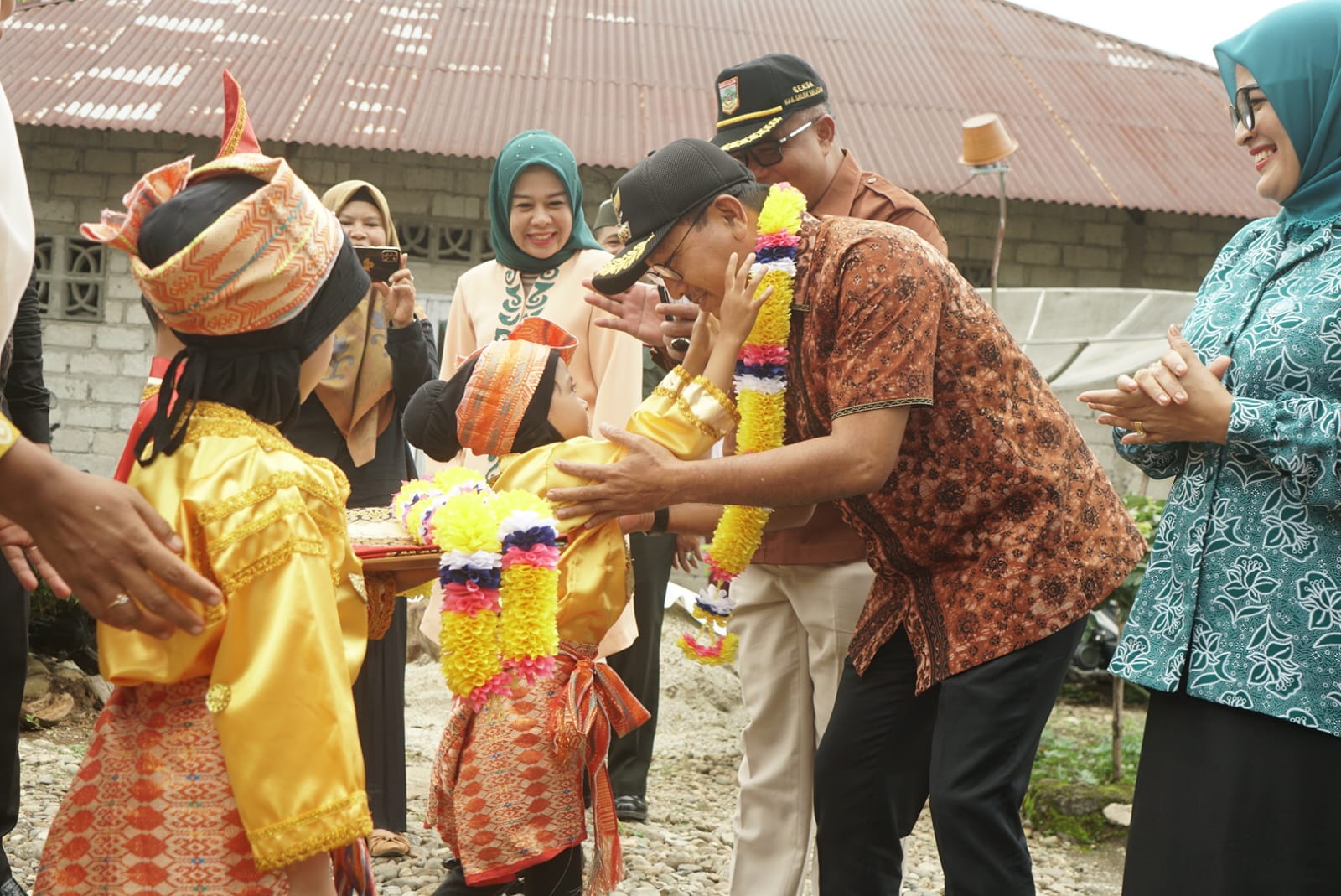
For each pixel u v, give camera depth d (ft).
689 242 8.58
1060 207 36.81
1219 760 7.64
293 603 6.22
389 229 14.70
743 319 8.31
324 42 37.01
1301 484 7.46
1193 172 36.27
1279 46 8.02
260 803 5.98
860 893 9.32
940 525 8.73
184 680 6.30
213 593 5.62
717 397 8.30
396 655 13.38
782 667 11.31
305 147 34.86
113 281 34.60
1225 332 8.14
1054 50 42.34
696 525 9.73
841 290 8.36
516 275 14.44
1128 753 21.90
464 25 39.06
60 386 34.53
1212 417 7.59
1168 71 41.81
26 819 13.62
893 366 8.11
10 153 7.13
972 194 34.14
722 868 14.43
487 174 35.27
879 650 9.25
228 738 6.05
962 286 8.68
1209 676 7.70
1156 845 7.93
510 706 8.66
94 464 34.55
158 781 6.22
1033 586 8.52
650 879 13.67
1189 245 37.06
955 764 8.43
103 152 34.55
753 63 11.89
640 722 9.19
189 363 6.61
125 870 6.23
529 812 8.60
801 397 8.89
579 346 13.93
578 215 14.49
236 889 6.15
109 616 5.60
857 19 42.91
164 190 6.77
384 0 39.81
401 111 34.06
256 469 6.42
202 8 38.06
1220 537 7.82
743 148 11.66
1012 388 8.69
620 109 35.65
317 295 6.78
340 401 12.90
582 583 8.85
